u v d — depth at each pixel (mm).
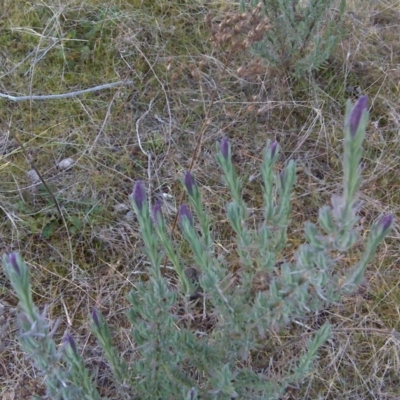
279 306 599
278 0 950
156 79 1045
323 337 604
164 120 1008
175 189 940
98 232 900
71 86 1043
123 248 889
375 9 1164
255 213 918
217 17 1113
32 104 1011
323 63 1063
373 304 846
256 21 840
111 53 1078
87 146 973
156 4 1143
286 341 815
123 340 813
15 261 504
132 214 918
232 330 653
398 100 1029
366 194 938
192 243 587
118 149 977
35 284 856
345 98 1046
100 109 1014
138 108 1022
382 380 800
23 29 1094
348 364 806
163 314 610
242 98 1027
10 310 803
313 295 649
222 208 922
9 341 809
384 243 889
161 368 652
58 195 928
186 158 968
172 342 629
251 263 650
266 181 607
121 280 862
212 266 607
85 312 839
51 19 1104
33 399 667
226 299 615
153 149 976
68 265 875
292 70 1049
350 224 500
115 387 779
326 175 961
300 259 548
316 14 975
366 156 974
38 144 973
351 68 1065
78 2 1136
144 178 952
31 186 929
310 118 1009
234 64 1062
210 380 665
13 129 987
